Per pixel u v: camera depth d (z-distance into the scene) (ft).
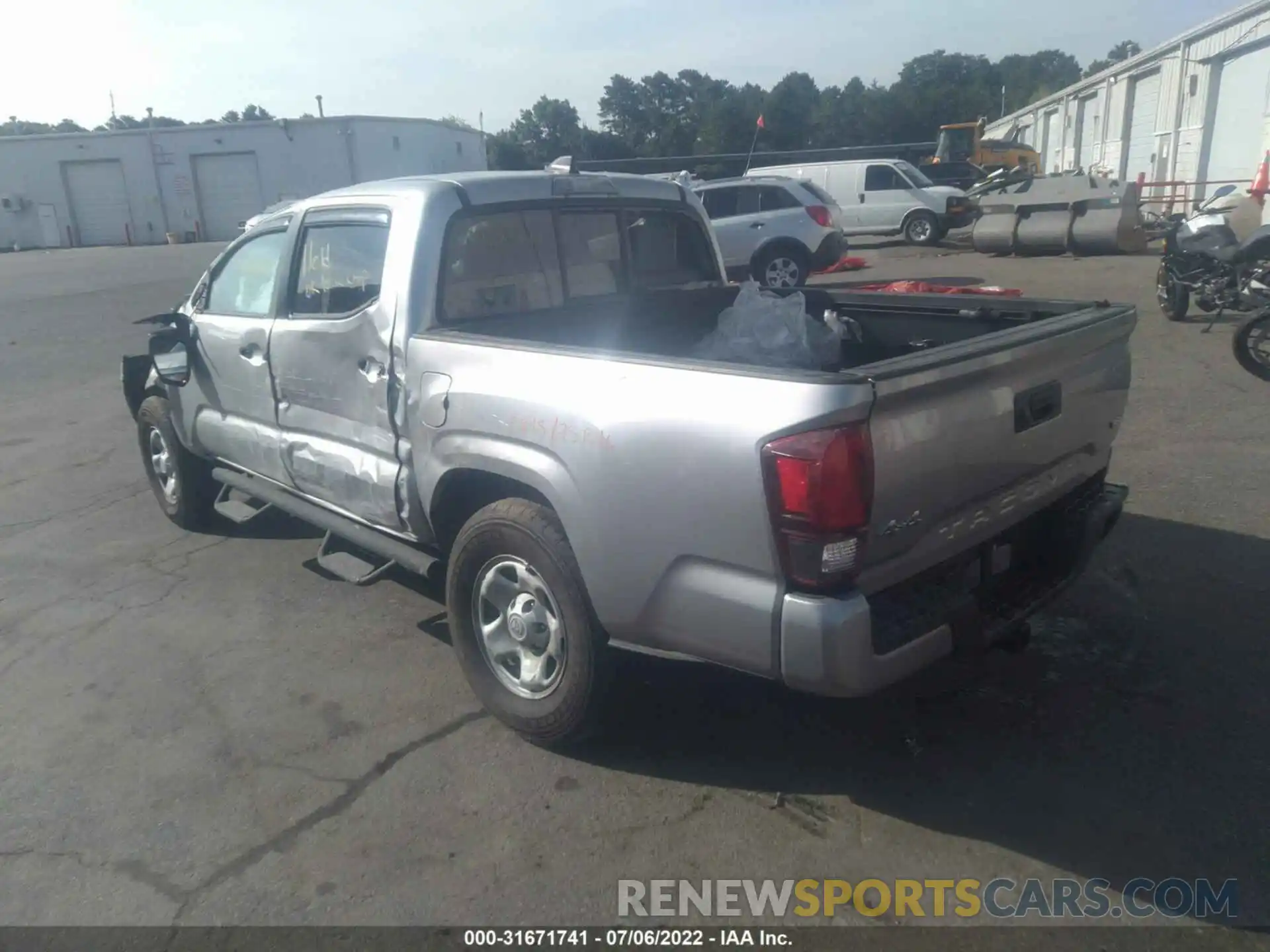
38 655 15.31
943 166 98.02
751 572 9.36
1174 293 34.55
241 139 143.02
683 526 9.71
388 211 13.43
